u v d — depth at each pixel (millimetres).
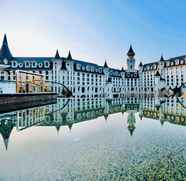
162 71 112000
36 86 62688
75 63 94500
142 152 9938
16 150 10367
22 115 25000
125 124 18609
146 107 38562
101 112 29359
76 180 6891
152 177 7105
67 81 87812
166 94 106562
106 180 6918
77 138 12992
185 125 18016
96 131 15281
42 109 33062
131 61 124125
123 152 9945
